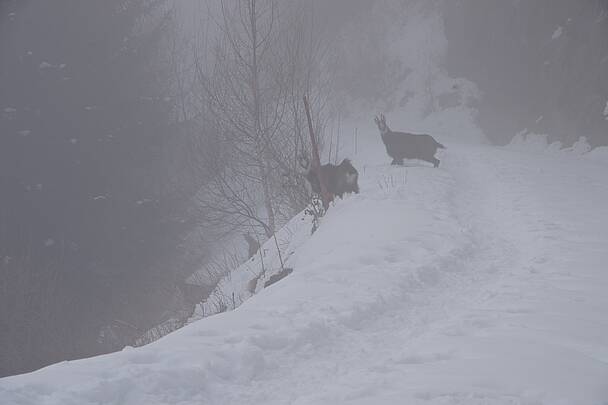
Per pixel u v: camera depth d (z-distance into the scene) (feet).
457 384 17.85
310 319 26.04
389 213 53.47
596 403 15.97
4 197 79.87
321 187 62.95
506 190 65.16
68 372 19.45
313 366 21.81
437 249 40.04
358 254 39.17
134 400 18.29
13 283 70.49
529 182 70.74
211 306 57.11
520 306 26.20
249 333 23.97
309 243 50.44
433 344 22.12
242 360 21.33
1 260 73.51
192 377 19.72
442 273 35.04
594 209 51.70
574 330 22.40
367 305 28.07
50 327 69.51
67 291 79.15
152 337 56.44
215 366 20.70
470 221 50.19
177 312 65.67
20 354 67.05
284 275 44.50
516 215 50.47
